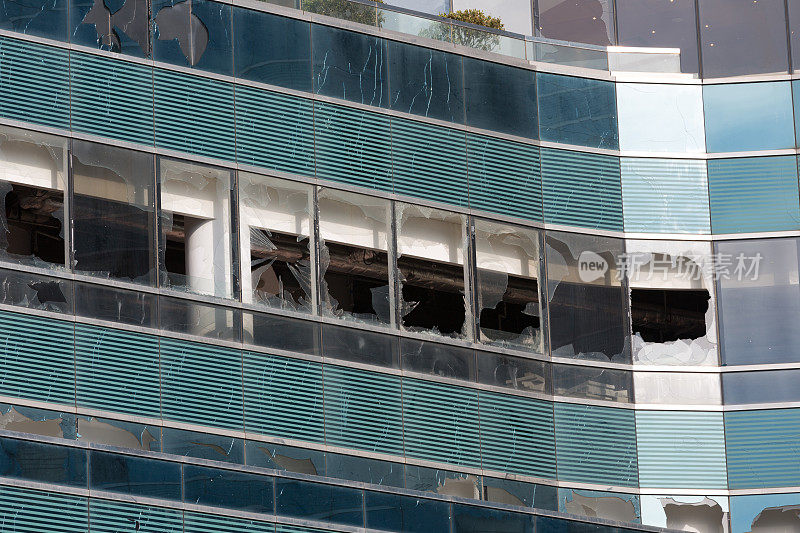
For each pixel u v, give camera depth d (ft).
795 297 302.66
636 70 311.06
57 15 259.19
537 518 276.00
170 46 267.39
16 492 235.61
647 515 287.48
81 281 250.57
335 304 270.46
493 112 294.87
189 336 256.73
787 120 311.68
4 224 248.32
